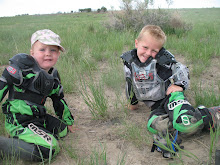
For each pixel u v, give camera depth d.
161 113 2.48
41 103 2.38
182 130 2.22
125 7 9.18
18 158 2.04
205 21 14.85
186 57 5.24
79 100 3.49
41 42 2.20
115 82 3.65
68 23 18.14
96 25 12.81
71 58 5.11
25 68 2.17
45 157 2.07
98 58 5.37
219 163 1.78
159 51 2.55
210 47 5.54
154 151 2.23
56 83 2.49
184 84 2.54
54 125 2.51
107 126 2.73
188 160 2.07
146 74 2.55
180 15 9.27
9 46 6.60
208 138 2.38
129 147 2.31
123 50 5.93
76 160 2.10
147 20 8.55
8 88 2.22
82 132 2.62
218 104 2.81
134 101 2.98
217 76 4.19
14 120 2.20
